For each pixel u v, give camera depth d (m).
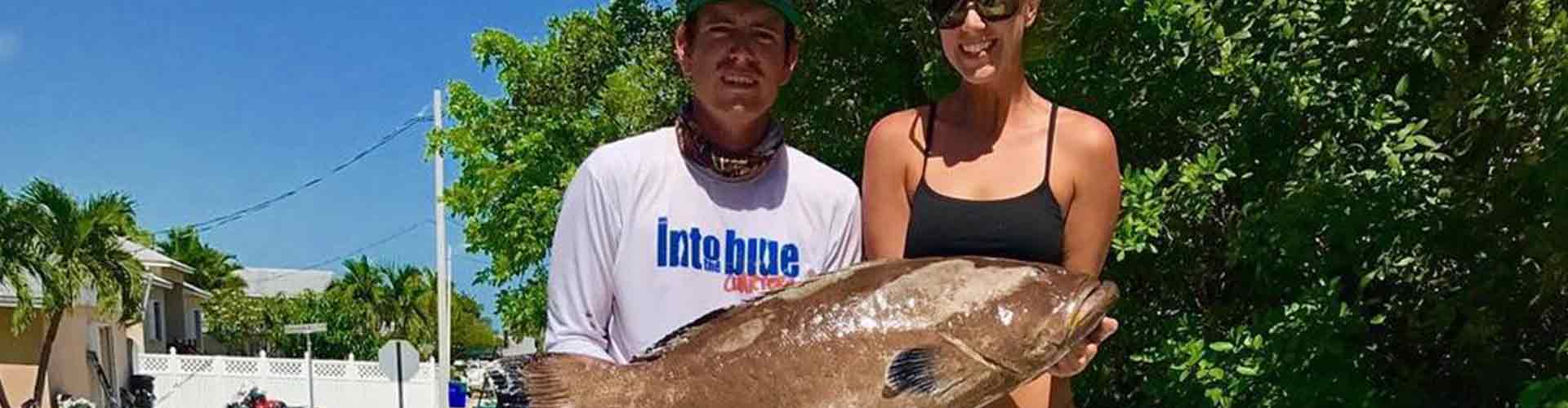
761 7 3.19
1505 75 5.10
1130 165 6.40
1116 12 6.18
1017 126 3.30
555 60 14.51
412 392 31.88
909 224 3.34
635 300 3.16
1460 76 5.37
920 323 2.70
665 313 3.16
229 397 32.22
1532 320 5.82
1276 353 5.72
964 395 2.70
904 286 2.76
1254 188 6.15
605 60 14.09
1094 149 3.24
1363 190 5.54
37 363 24.55
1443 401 6.15
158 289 37.44
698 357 2.74
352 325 50.47
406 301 54.28
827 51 7.63
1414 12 5.57
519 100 14.92
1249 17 5.91
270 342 48.69
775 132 3.32
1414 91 6.05
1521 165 5.11
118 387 30.06
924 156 3.35
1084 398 6.97
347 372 32.22
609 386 2.74
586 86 14.17
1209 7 5.90
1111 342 6.85
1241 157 6.08
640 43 13.17
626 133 12.87
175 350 34.88
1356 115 5.81
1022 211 3.20
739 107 3.18
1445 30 5.57
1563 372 5.65
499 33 14.77
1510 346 5.92
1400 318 6.12
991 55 3.20
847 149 7.50
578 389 2.74
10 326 24.30
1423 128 5.79
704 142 3.22
